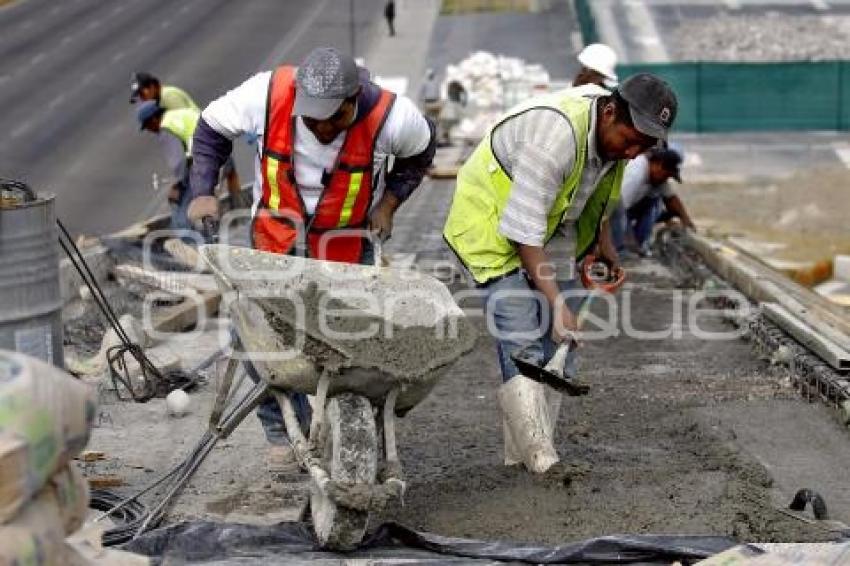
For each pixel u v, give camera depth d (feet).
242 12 446.19
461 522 55.21
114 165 230.89
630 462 64.13
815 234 187.42
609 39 415.64
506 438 61.98
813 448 68.64
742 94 293.64
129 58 367.66
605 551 50.31
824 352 81.97
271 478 63.57
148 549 51.70
